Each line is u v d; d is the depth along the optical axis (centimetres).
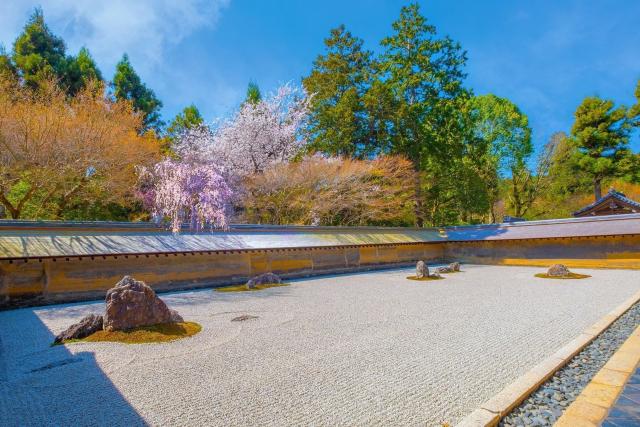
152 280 1075
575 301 793
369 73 2339
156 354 473
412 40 2247
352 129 2062
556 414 297
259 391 354
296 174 1741
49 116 1159
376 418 296
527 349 470
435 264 1936
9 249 838
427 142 2102
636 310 679
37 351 497
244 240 1291
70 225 990
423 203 2328
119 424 296
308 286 1140
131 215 1697
